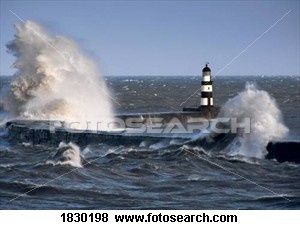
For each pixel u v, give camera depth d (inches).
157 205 881.5
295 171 1108.5
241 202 901.8
